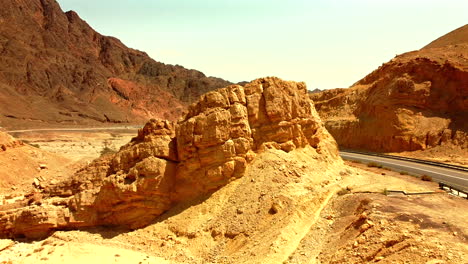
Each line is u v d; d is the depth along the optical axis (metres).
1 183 43.09
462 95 52.81
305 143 32.56
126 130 119.06
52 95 141.75
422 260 18.19
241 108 30.20
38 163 50.06
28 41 158.75
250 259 23.00
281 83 32.41
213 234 26.00
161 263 24.59
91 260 25.27
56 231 29.42
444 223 21.55
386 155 51.03
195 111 30.86
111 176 29.72
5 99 117.88
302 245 23.48
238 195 27.59
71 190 31.55
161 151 29.48
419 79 56.41
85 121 130.62
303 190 27.69
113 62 192.12
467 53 58.38
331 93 77.19
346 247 21.20
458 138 49.00
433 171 40.56
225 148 28.86
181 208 28.42
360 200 25.77
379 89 61.12
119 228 28.86
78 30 193.00
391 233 20.66
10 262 25.55
